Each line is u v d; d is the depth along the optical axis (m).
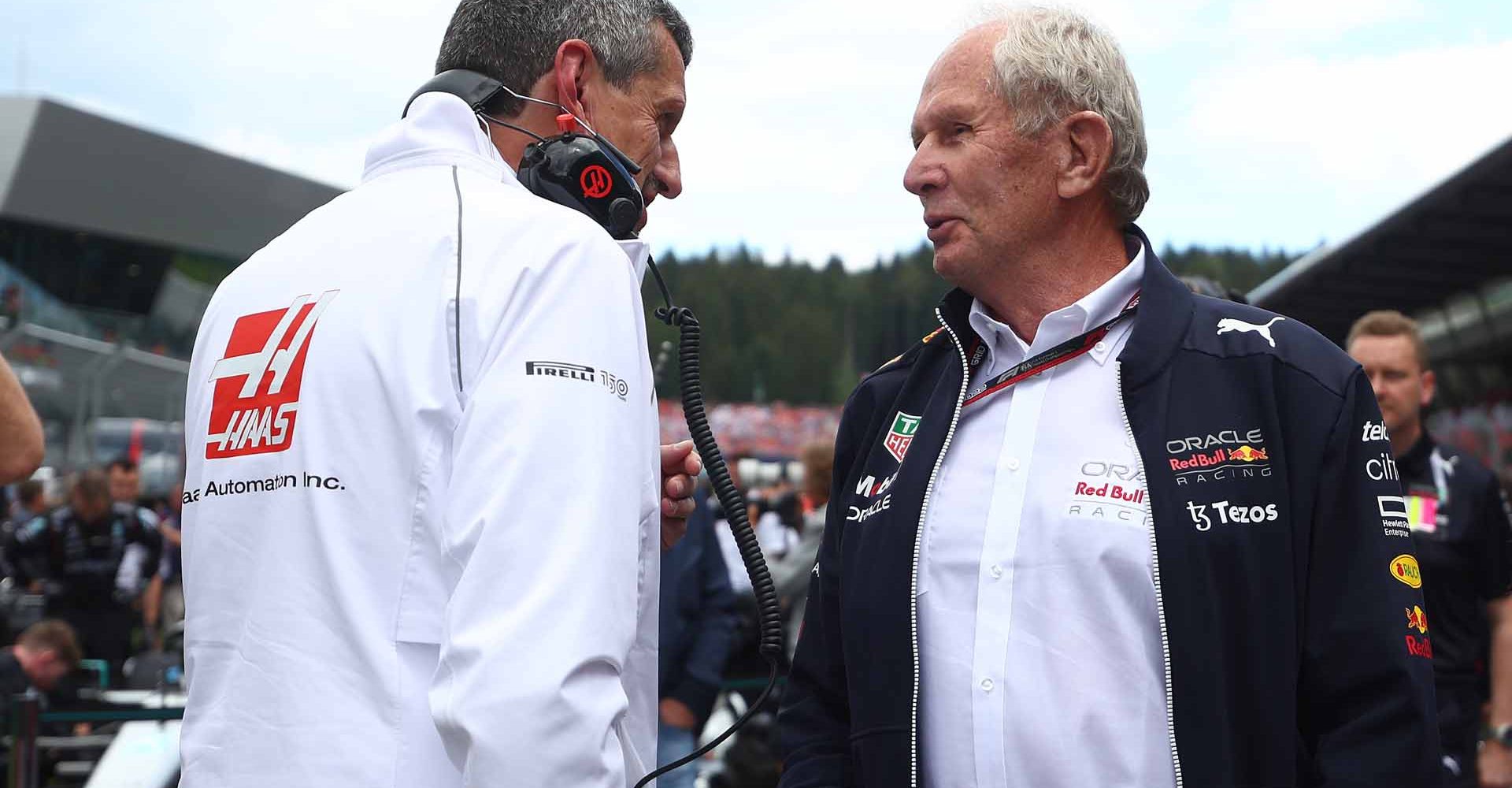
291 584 1.40
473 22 1.78
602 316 1.44
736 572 5.52
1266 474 1.56
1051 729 1.55
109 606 9.18
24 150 22.55
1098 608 1.56
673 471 1.80
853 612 1.73
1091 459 1.62
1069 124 1.68
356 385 1.42
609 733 1.31
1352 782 1.48
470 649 1.26
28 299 22.36
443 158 1.62
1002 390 1.72
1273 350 1.61
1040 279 1.74
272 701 1.37
